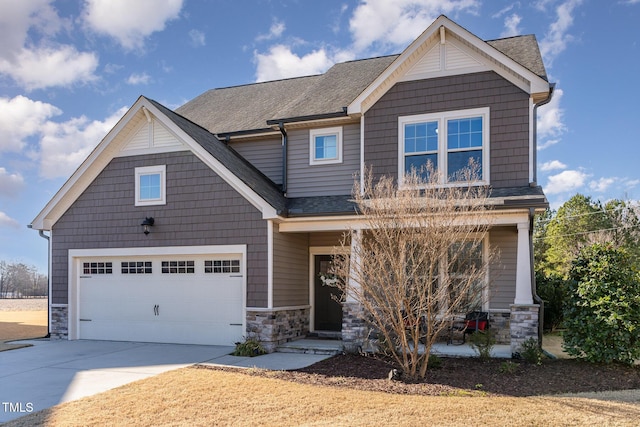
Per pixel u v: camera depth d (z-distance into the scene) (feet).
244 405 22.17
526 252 33.40
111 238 44.68
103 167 45.44
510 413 20.63
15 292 183.73
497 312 39.70
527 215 33.60
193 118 57.72
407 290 28.37
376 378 27.84
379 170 40.63
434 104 39.78
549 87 36.42
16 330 56.29
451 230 27.14
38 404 22.94
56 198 45.75
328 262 46.96
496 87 38.27
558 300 49.85
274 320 38.93
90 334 45.37
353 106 40.93
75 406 22.31
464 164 38.47
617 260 32.24
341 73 53.52
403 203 27.71
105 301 45.11
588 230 96.89
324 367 31.17
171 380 27.32
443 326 27.78
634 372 29.17
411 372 27.63
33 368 31.60
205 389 25.16
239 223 40.24
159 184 43.29
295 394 24.08
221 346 40.34
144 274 43.88
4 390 25.67
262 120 51.13
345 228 38.65
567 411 20.97
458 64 39.45
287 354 36.94
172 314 42.52
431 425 19.11
